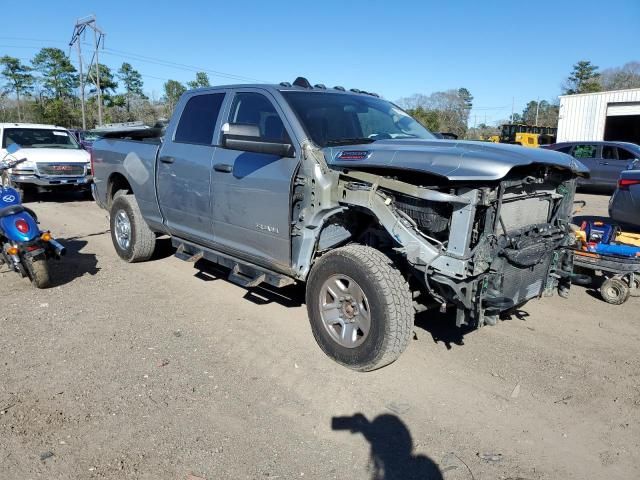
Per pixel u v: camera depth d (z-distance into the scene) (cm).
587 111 2848
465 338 467
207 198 509
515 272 386
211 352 429
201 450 305
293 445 312
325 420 339
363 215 435
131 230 650
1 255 586
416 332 475
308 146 419
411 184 374
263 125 467
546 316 527
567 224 441
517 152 360
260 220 453
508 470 296
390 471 293
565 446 319
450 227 356
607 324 509
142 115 6000
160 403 352
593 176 1602
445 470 295
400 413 348
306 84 507
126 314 505
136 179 621
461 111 6344
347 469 293
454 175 335
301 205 424
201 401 356
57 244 574
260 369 403
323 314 414
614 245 564
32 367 397
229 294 566
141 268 657
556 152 407
